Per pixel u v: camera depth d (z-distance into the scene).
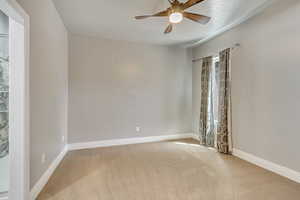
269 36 2.74
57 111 2.96
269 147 2.78
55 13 2.75
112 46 4.17
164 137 4.70
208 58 4.15
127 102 4.34
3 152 1.96
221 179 2.48
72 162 3.11
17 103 1.69
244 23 3.20
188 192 2.14
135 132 4.43
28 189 1.78
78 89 3.92
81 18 3.10
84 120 3.98
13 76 1.68
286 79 2.51
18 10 1.54
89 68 3.99
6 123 1.98
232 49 3.48
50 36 2.52
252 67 3.05
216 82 4.11
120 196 2.05
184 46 4.71
